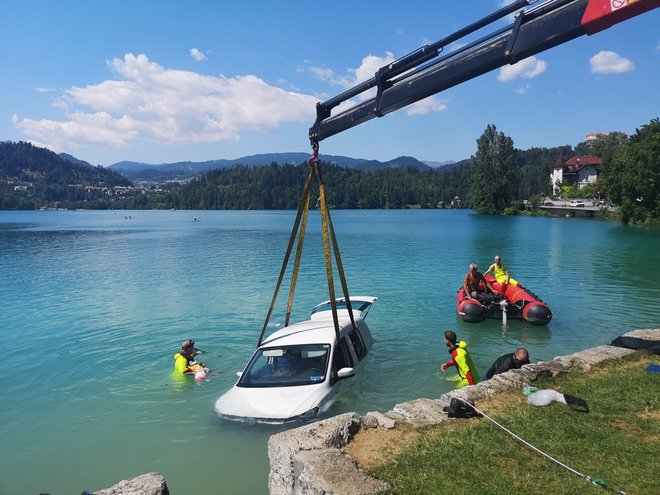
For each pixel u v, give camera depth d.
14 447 7.73
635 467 4.98
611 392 6.96
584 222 87.38
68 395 9.98
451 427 6.05
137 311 18.38
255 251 42.03
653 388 7.04
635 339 9.38
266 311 18.05
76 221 121.94
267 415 7.71
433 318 16.23
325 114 8.09
